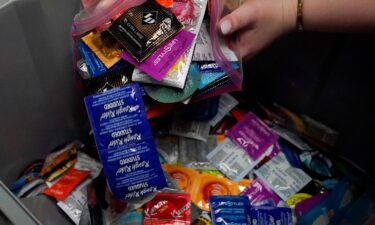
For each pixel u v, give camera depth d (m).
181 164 0.72
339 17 0.56
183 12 0.54
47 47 0.61
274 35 0.61
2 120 0.60
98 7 0.55
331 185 0.73
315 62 0.72
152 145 0.51
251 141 0.75
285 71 0.78
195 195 0.68
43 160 0.73
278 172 0.73
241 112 0.80
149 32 0.51
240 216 0.61
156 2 0.54
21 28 0.55
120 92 0.50
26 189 0.68
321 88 0.75
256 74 0.82
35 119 0.67
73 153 0.75
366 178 0.75
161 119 0.74
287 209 0.62
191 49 0.52
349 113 0.74
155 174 0.52
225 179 0.71
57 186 0.69
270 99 0.85
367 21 0.55
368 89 0.68
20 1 0.53
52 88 0.66
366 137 0.74
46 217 0.63
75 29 0.56
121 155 0.50
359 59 0.66
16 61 0.57
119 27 0.52
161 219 0.59
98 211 0.61
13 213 0.48
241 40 0.61
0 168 0.64
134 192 0.52
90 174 0.71
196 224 0.63
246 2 0.59
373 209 0.63
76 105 0.73
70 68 0.67
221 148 0.74
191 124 0.75
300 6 0.57
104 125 0.50
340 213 0.67
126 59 0.52
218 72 0.54
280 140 0.77
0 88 0.57
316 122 0.81
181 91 0.52
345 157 0.80
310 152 0.77
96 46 0.54
